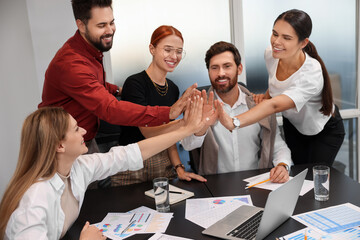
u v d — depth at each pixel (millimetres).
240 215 1651
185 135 1871
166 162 2330
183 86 3307
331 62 3506
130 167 1836
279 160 2229
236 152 2375
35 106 2918
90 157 1777
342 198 1785
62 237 1568
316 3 3369
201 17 3217
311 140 2682
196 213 1715
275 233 1505
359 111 3602
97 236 1425
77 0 1896
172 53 2271
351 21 3449
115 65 3125
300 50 2270
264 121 2309
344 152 3729
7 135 3059
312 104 2473
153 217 1699
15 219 1353
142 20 3115
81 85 1895
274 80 2463
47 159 1446
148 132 2137
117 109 1866
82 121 2092
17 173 1451
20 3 2732
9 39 2818
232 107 2381
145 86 2303
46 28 2785
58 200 1502
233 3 3193
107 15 1923
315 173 1762
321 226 1537
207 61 2291
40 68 2826
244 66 3336
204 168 2328
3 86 2959
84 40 1998
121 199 1924
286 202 1529
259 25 3330
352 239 1427
